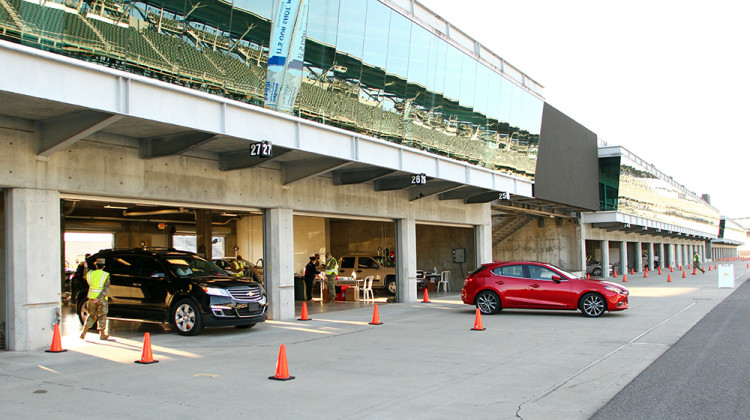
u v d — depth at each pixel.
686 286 30.09
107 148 12.25
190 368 9.30
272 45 14.23
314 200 17.77
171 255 14.14
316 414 6.51
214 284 13.08
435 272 29.62
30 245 10.88
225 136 12.51
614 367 9.07
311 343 12.02
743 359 9.55
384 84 18.23
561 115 32.69
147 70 11.48
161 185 13.30
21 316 10.78
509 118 26.67
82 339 12.43
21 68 8.85
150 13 11.52
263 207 16.12
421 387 7.84
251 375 8.71
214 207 15.45
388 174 18.38
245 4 13.41
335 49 16.14
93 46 10.60
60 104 9.76
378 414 6.49
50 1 9.98
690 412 6.44
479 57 23.84
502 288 17.09
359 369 9.15
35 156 11.00
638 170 45.34
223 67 13.04
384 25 18.03
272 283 16.42
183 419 6.34
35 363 9.66
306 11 15.00
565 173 33.50
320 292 26.61
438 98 21.25
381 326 14.88
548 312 17.73
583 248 40.41
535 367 9.16
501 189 25.22
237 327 14.62
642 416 6.31
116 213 27.23
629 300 21.66
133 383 8.17
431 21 21.17
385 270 26.41
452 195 25.09
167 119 11.08
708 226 86.50
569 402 6.97
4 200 10.96
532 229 41.66
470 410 6.65
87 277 12.46
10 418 6.40
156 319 13.40
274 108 14.18
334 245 32.38
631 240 53.28
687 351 10.40
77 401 7.16
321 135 15.01
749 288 27.56
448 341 12.09
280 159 15.98
